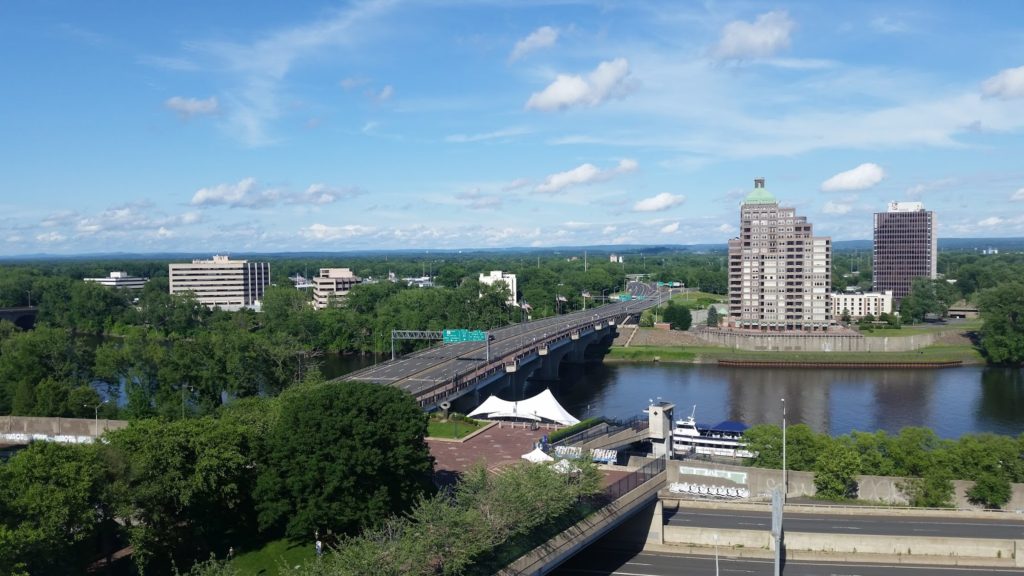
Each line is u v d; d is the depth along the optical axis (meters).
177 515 109.44
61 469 96.38
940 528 121.62
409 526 89.25
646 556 119.94
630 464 166.00
